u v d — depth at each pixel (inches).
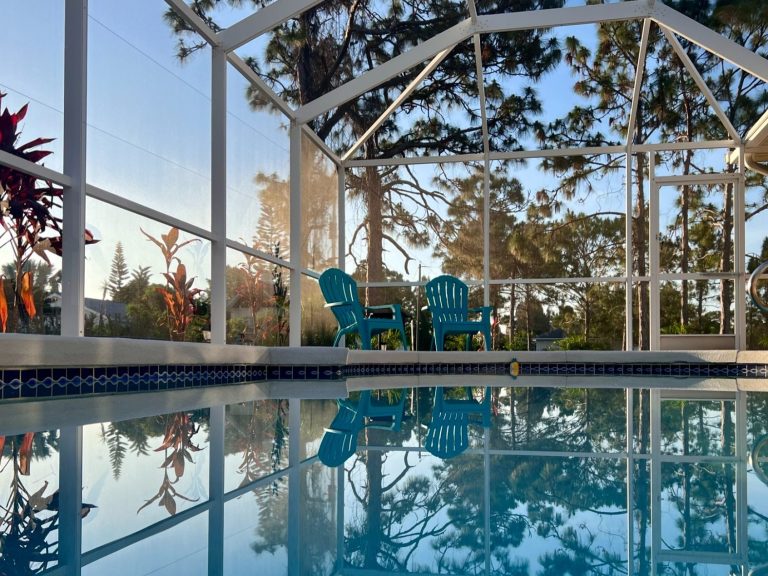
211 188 206.2
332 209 337.7
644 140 324.5
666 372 285.1
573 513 39.4
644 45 265.3
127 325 160.9
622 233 330.3
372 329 286.0
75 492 43.9
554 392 157.0
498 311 339.9
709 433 79.4
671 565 29.6
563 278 335.0
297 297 271.4
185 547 32.0
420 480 49.4
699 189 323.3
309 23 230.1
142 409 106.2
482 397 140.7
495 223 341.1
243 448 65.2
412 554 31.4
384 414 103.5
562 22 256.8
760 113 291.9
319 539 33.8
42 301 132.0
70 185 135.6
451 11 252.7
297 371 215.9
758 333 317.4
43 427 79.8
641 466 55.7
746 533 35.1
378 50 264.2
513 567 29.4
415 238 346.0
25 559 29.5
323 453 62.9
